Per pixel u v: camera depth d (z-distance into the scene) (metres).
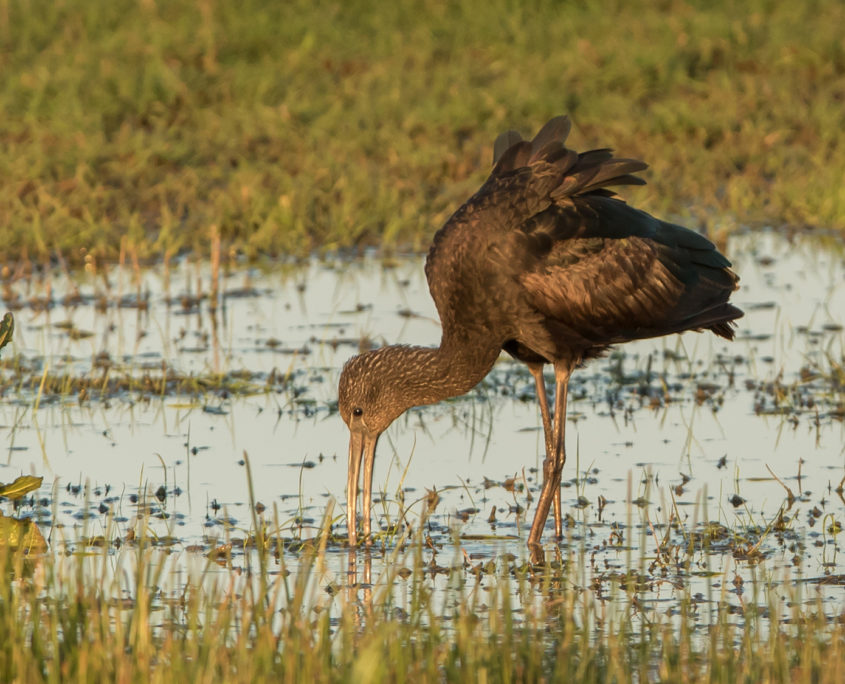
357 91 23.38
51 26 25.58
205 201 19.42
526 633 7.42
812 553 9.64
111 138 21.36
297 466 11.54
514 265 10.18
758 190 20.42
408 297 16.52
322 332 15.19
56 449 11.77
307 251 18.03
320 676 6.83
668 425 12.55
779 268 17.50
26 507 10.45
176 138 21.33
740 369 14.10
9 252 17.53
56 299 16.25
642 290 10.51
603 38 25.75
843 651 7.30
